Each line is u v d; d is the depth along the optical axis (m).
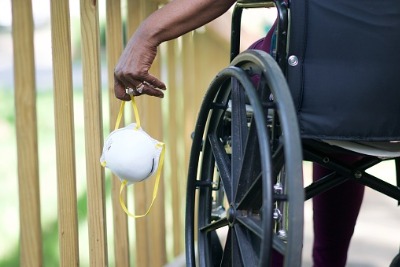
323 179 2.97
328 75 2.65
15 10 3.12
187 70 5.62
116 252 4.04
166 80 5.21
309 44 2.64
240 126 2.84
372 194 8.27
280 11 2.63
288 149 2.26
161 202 5.02
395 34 2.64
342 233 3.89
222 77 2.82
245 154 2.69
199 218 3.41
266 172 2.29
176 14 3.02
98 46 3.65
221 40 5.99
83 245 6.88
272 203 2.28
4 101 8.74
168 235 6.11
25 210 3.24
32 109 3.21
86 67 3.63
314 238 3.99
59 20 3.37
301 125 2.66
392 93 2.67
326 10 2.62
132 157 3.17
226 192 2.98
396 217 7.08
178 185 5.41
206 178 3.39
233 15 3.10
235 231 2.78
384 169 9.76
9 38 8.67
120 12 4.04
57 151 3.42
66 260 3.49
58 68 3.38
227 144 3.27
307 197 2.97
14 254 7.52
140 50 3.08
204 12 3.02
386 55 2.64
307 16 2.62
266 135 2.34
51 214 7.57
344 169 2.92
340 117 2.66
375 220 6.95
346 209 3.84
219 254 3.53
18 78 3.16
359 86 2.65
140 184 4.50
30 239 3.26
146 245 4.58
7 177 8.32
